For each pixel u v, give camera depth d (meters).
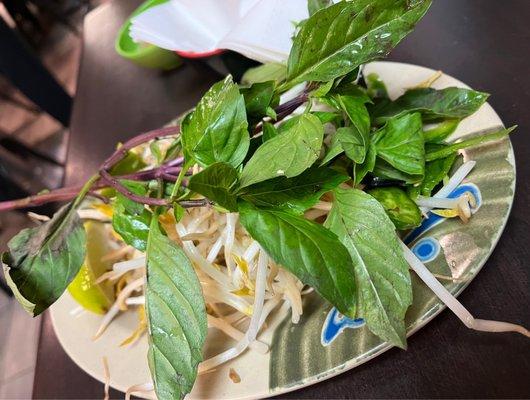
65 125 0.58
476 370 0.15
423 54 0.25
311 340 0.18
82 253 0.19
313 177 0.17
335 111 0.20
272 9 0.24
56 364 0.24
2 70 0.50
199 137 0.17
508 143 0.17
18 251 0.19
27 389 0.43
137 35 0.30
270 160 0.15
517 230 0.17
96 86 0.39
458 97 0.19
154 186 0.20
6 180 0.53
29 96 0.53
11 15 0.75
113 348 0.22
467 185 0.17
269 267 0.19
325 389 0.17
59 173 0.60
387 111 0.21
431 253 0.17
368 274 0.15
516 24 0.24
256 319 0.19
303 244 0.15
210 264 0.21
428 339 0.16
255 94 0.18
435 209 0.18
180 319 0.15
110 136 0.35
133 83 0.37
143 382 0.20
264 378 0.18
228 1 0.29
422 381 0.16
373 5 0.15
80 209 0.26
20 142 0.60
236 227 0.21
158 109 0.34
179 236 0.22
